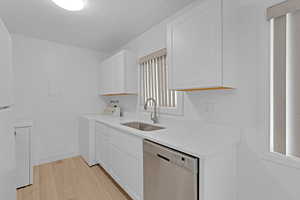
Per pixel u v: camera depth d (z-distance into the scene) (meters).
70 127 3.10
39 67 2.75
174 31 1.56
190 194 1.06
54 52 2.91
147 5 1.83
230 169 1.27
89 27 2.35
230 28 1.25
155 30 2.29
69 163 2.81
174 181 1.18
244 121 1.33
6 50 0.76
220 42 1.19
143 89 2.59
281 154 1.13
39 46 2.75
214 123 1.55
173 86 1.58
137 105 2.71
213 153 1.05
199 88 1.41
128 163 1.78
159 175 1.32
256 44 1.24
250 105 1.29
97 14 2.01
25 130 2.08
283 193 1.12
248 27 1.29
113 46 3.17
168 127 1.92
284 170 1.11
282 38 1.10
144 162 1.48
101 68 3.27
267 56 1.19
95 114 3.39
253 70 1.27
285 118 1.10
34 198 1.83
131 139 1.72
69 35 2.62
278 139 1.14
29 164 2.10
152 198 1.40
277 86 1.13
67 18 2.09
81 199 1.81
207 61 1.27
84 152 2.90
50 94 2.87
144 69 2.56
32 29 2.38
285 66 1.09
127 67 2.56
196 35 1.35
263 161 1.22
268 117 1.19
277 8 1.10
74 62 3.13
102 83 3.23
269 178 1.19
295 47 1.04
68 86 3.07
